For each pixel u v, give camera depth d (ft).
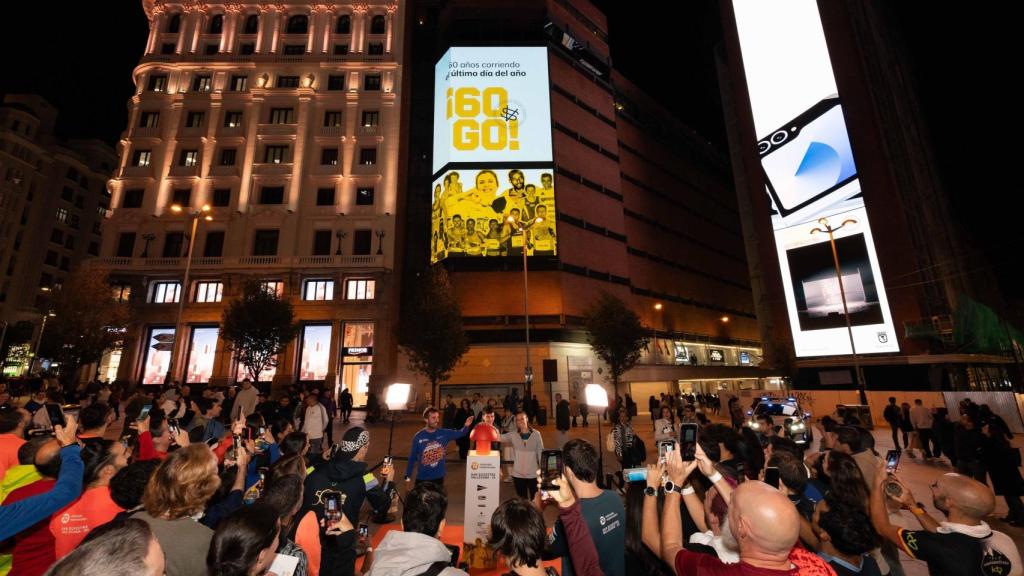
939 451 40.57
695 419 39.29
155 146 128.47
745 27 139.95
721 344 184.03
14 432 14.74
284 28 141.79
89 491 10.54
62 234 210.79
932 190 135.23
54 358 99.71
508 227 118.21
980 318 114.42
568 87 140.67
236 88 135.74
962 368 100.07
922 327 99.09
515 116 126.31
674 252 176.76
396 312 121.90
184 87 134.82
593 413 104.99
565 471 9.94
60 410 10.73
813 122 121.80
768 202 128.57
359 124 133.18
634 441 24.38
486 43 130.72
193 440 24.23
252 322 95.14
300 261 120.57
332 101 134.51
